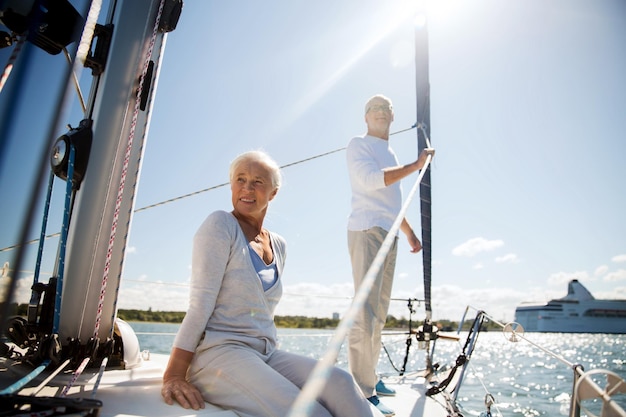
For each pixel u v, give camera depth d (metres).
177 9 1.93
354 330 2.21
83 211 1.66
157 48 1.94
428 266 3.33
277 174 1.81
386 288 2.47
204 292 1.46
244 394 1.32
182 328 1.43
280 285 1.71
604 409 1.04
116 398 1.28
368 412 1.35
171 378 1.36
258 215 1.77
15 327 1.52
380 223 2.40
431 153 2.41
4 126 0.86
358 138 2.62
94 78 1.79
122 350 1.68
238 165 1.74
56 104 0.79
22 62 0.96
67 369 1.53
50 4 1.08
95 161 1.68
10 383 1.31
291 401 1.26
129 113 1.79
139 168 1.83
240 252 1.56
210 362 1.41
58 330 1.50
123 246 1.75
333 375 1.35
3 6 0.99
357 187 2.53
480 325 2.75
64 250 1.47
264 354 1.54
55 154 1.58
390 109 2.67
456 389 2.53
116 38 1.77
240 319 1.53
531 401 5.04
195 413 1.23
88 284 1.65
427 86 3.49
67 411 0.88
